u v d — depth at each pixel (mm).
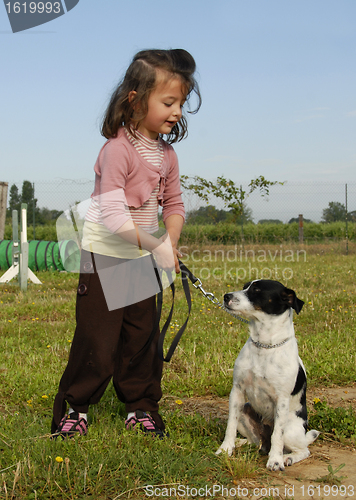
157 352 2900
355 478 2416
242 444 2799
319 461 2658
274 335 2643
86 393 2684
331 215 19266
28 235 18422
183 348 4867
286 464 2596
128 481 2207
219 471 2389
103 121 2658
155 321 2889
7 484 2189
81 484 2188
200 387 3809
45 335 5531
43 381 3826
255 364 2658
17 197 19953
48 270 12273
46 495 2111
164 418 3107
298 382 2727
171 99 2508
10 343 5129
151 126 2582
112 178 2549
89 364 2670
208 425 3000
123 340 2836
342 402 3600
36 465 2289
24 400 3525
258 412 2801
